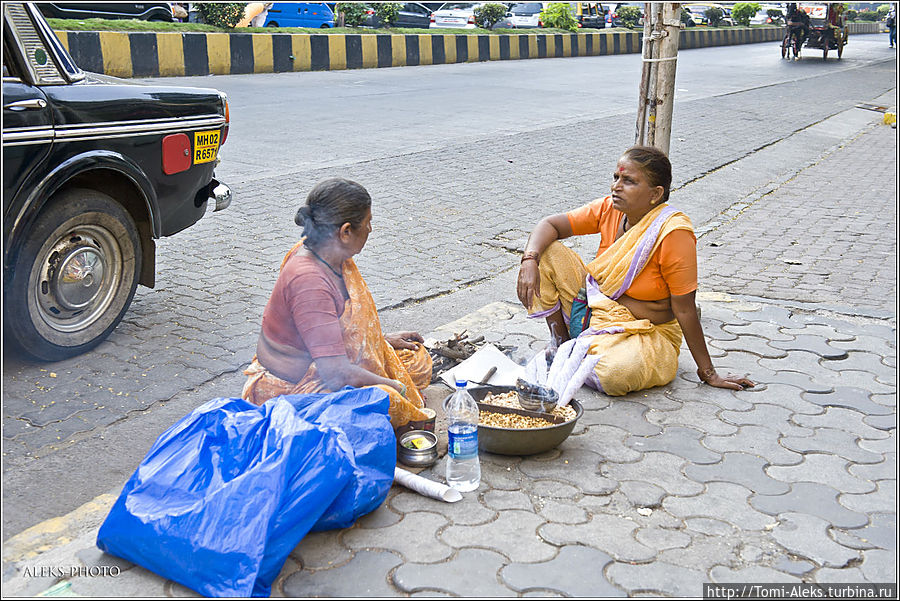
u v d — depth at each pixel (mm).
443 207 7289
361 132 10344
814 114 14320
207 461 2549
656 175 3656
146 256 4504
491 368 3781
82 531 2699
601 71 19469
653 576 2461
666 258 3662
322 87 14250
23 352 3922
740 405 3635
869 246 6637
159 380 3881
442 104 13109
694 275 3670
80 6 13844
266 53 16188
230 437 2592
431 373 3691
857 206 8086
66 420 3479
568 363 3703
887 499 2902
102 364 4023
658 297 3801
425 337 4422
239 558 2326
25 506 2875
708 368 3832
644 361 3670
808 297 5289
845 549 2615
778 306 4969
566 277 3977
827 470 3094
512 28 24391
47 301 3922
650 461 3137
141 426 3469
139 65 13906
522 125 11547
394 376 3289
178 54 14555
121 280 4242
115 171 4129
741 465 3119
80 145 3861
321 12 19375
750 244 6668
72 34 12758
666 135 4703
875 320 4750
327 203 2982
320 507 2508
